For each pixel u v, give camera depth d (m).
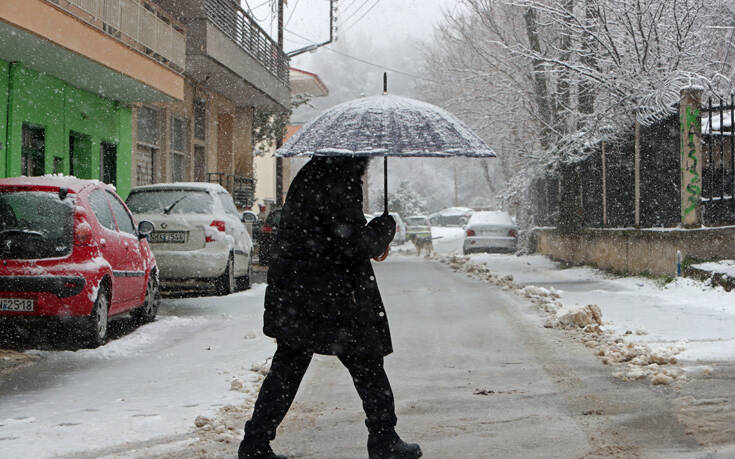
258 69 28.80
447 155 4.52
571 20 20.14
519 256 29.17
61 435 5.11
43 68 16.34
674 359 7.30
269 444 4.60
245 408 5.88
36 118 16.59
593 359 7.70
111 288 9.03
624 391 6.27
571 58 21.98
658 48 18.03
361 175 4.45
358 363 4.34
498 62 26.75
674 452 4.62
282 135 37.00
